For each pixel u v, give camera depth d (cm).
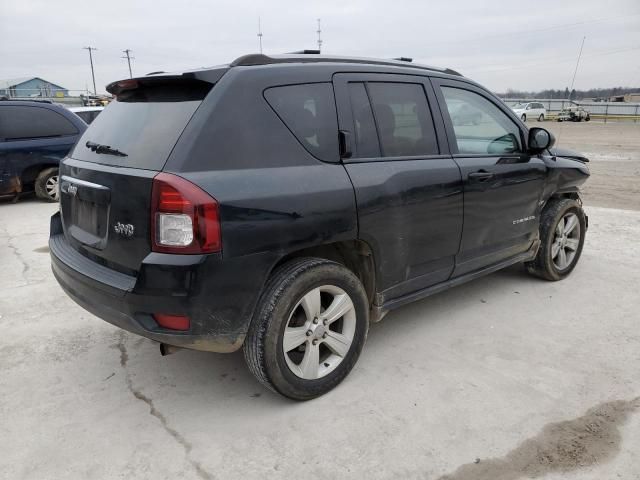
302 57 301
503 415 276
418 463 242
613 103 4684
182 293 240
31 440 262
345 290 295
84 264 286
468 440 257
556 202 458
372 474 236
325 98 294
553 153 467
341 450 252
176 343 252
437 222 341
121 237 258
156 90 288
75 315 416
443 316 402
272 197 257
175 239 238
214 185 242
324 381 294
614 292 448
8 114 859
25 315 416
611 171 1289
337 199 281
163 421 277
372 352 346
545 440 257
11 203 909
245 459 247
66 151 907
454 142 360
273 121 270
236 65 272
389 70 332
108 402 296
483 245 387
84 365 338
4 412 286
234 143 255
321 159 285
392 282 327
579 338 363
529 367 325
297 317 285
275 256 261
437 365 329
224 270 245
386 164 313
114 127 296
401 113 331
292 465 242
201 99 259
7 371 330
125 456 250
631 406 283
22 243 635
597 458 244
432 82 357
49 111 897
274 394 301
